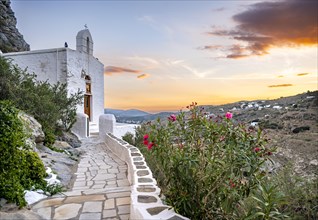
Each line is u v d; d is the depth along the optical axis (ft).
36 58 46.98
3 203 11.45
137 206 9.72
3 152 12.95
